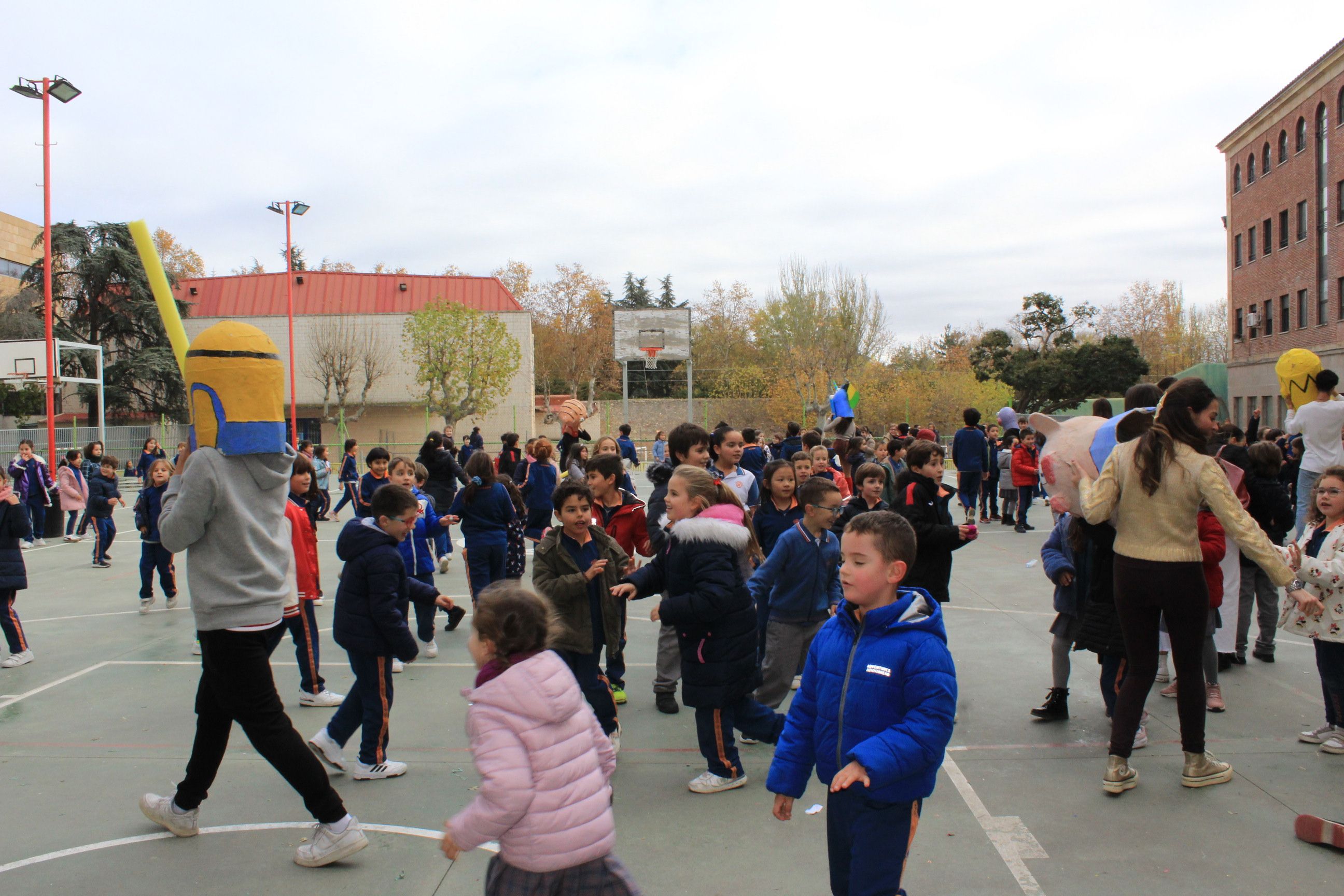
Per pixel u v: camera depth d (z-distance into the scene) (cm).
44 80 1923
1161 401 409
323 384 3978
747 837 382
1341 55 2845
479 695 244
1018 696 573
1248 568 618
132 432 3384
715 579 405
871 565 266
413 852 372
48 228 1958
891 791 254
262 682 358
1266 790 418
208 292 4106
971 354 5084
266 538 362
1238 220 3694
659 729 528
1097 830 382
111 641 764
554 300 6312
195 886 344
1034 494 1703
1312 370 822
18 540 684
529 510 977
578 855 239
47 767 471
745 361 6206
